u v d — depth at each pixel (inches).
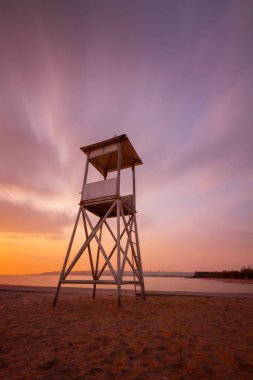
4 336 164.7
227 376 103.1
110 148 418.6
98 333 172.6
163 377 102.0
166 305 323.0
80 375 103.7
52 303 343.0
